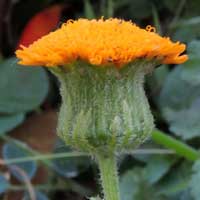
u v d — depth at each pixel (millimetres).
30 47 179
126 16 364
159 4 360
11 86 329
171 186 287
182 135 290
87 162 316
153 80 328
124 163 310
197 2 351
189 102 310
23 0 385
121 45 172
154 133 265
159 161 291
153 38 178
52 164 314
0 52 365
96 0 380
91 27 182
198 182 259
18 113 325
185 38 337
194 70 294
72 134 185
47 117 334
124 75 182
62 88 189
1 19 378
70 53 172
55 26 359
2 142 326
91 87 182
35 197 304
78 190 317
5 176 317
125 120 183
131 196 287
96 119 182
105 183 192
